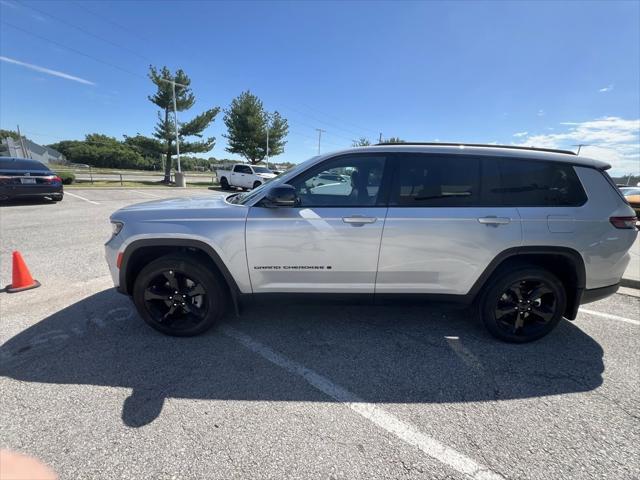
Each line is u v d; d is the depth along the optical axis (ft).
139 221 9.83
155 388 8.09
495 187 9.75
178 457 6.21
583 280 9.99
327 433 6.89
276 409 7.53
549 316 10.30
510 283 10.02
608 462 6.35
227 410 7.45
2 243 21.13
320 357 9.57
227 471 5.97
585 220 9.70
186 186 85.81
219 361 9.25
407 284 9.96
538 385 8.59
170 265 9.90
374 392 8.18
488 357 9.77
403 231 9.48
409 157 9.82
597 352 10.17
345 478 5.90
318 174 9.84
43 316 11.59
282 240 9.53
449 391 8.28
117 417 7.13
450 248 9.62
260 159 126.62
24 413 7.16
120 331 10.68
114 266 10.10
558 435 6.98
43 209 35.12
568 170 9.94
